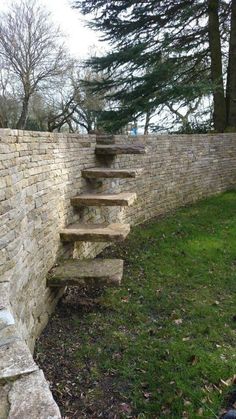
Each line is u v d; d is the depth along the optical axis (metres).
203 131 12.26
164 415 2.40
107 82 11.30
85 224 4.41
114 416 2.41
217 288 4.34
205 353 3.04
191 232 6.45
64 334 3.36
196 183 9.20
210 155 9.72
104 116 11.40
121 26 10.99
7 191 2.49
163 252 5.48
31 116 17.31
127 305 3.93
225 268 4.91
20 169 2.82
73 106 17.56
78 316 3.70
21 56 15.19
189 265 5.01
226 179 10.64
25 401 1.15
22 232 2.79
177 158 8.30
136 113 10.94
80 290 4.27
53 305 3.75
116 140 5.80
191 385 2.66
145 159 7.08
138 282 4.50
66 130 18.89
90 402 2.54
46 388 1.21
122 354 3.06
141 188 7.03
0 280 2.23
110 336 3.33
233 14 11.55
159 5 10.60
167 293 4.21
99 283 3.52
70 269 3.72
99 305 3.92
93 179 5.27
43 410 1.11
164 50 10.80
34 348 3.06
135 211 6.89
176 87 10.23
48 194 3.61
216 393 2.57
